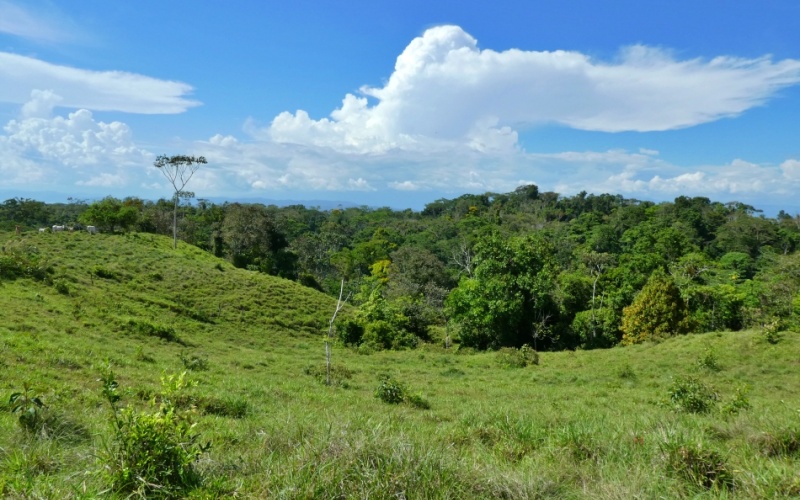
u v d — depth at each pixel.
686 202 103.81
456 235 94.62
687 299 40.19
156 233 62.34
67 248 40.69
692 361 24.17
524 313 37.16
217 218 74.62
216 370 18.89
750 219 81.44
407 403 14.34
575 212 119.50
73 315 23.95
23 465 4.56
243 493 4.09
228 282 41.72
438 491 4.19
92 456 4.85
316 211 148.38
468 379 23.17
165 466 4.24
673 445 5.46
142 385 12.02
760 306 41.62
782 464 5.11
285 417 8.13
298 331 35.97
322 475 4.23
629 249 75.94
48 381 10.62
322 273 74.31
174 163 54.16
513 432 7.26
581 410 12.47
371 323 35.94
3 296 24.02
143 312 29.62
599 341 37.16
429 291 50.03
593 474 5.16
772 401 14.99
